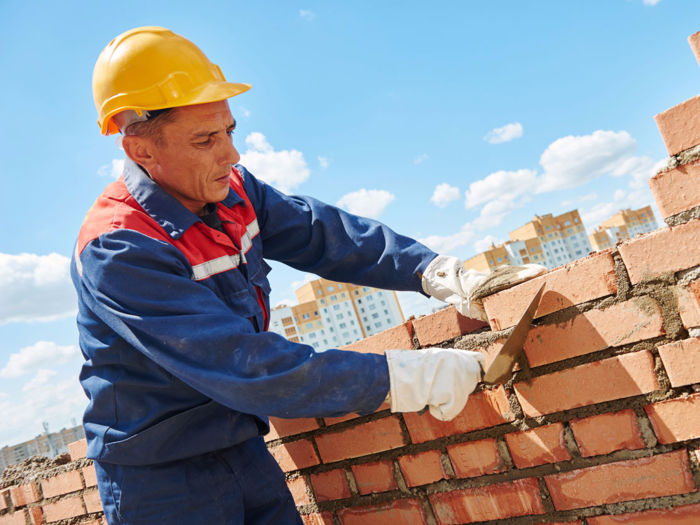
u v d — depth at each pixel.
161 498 1.34
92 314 1.33
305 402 1.15
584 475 1.41
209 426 1.36
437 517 1.69
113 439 1.34
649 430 1.32
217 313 1.20
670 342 1.27
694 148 1.19
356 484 1.86
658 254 1.26
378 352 1.78
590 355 1.39
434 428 1.66
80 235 1.34
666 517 1.31
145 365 1.31
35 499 2.79
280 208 1.67
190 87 1.27
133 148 1.33
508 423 1.54
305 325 63.56
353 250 1.65
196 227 1.39
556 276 1.40
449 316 1.62
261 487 1.51
